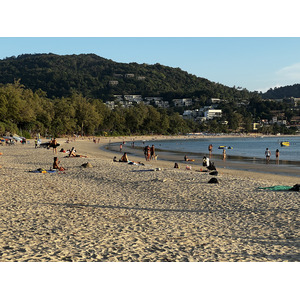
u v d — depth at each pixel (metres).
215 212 13.38
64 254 7.88
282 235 9.95
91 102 191.75
